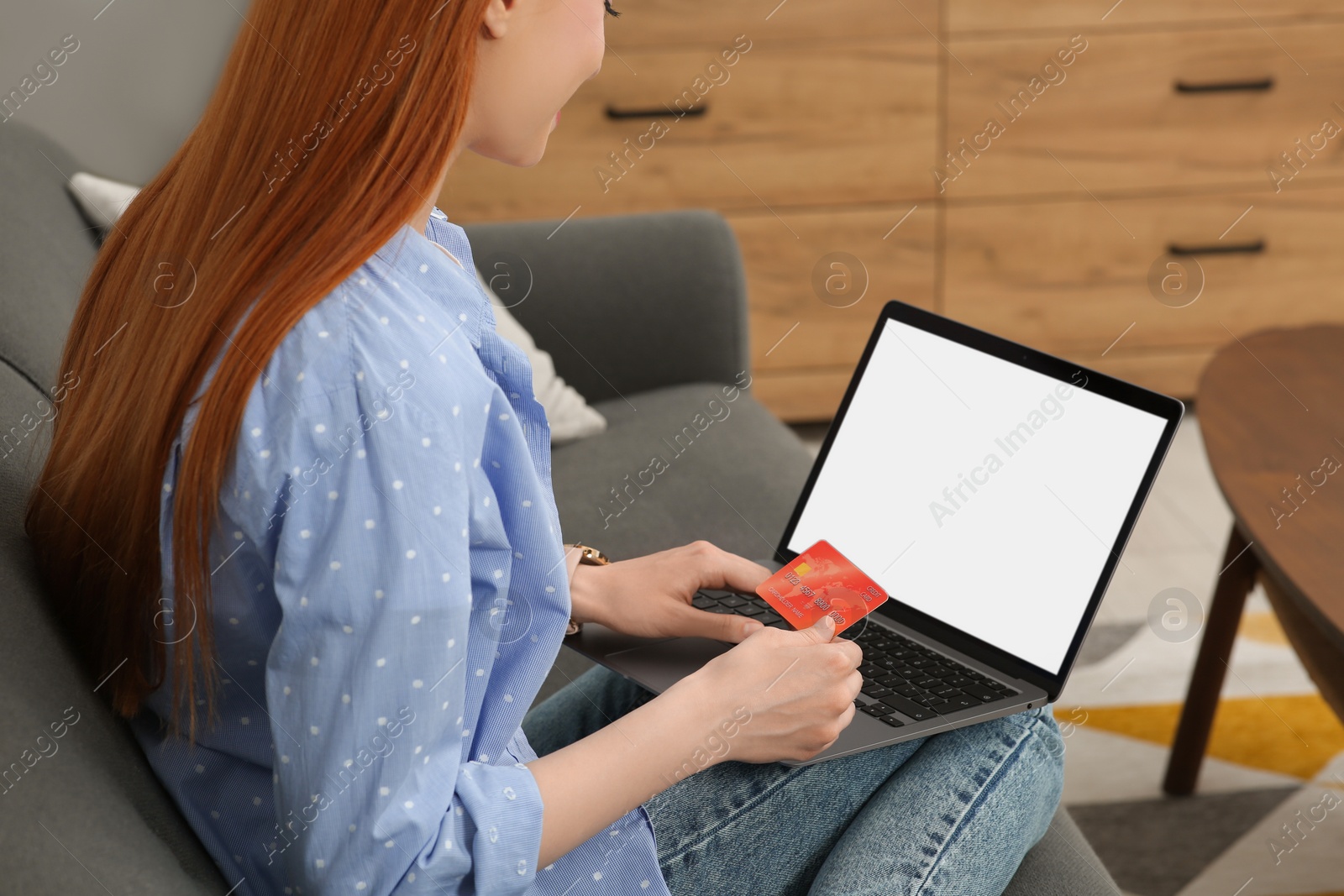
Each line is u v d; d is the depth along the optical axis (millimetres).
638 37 2393
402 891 557
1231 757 1568
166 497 572
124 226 641
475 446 580
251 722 625
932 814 755
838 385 2678
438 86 574
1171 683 1742
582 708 908
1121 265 2619
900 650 924
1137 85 2488
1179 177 2557
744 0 2385
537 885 672
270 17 588
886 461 1037
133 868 500
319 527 546
